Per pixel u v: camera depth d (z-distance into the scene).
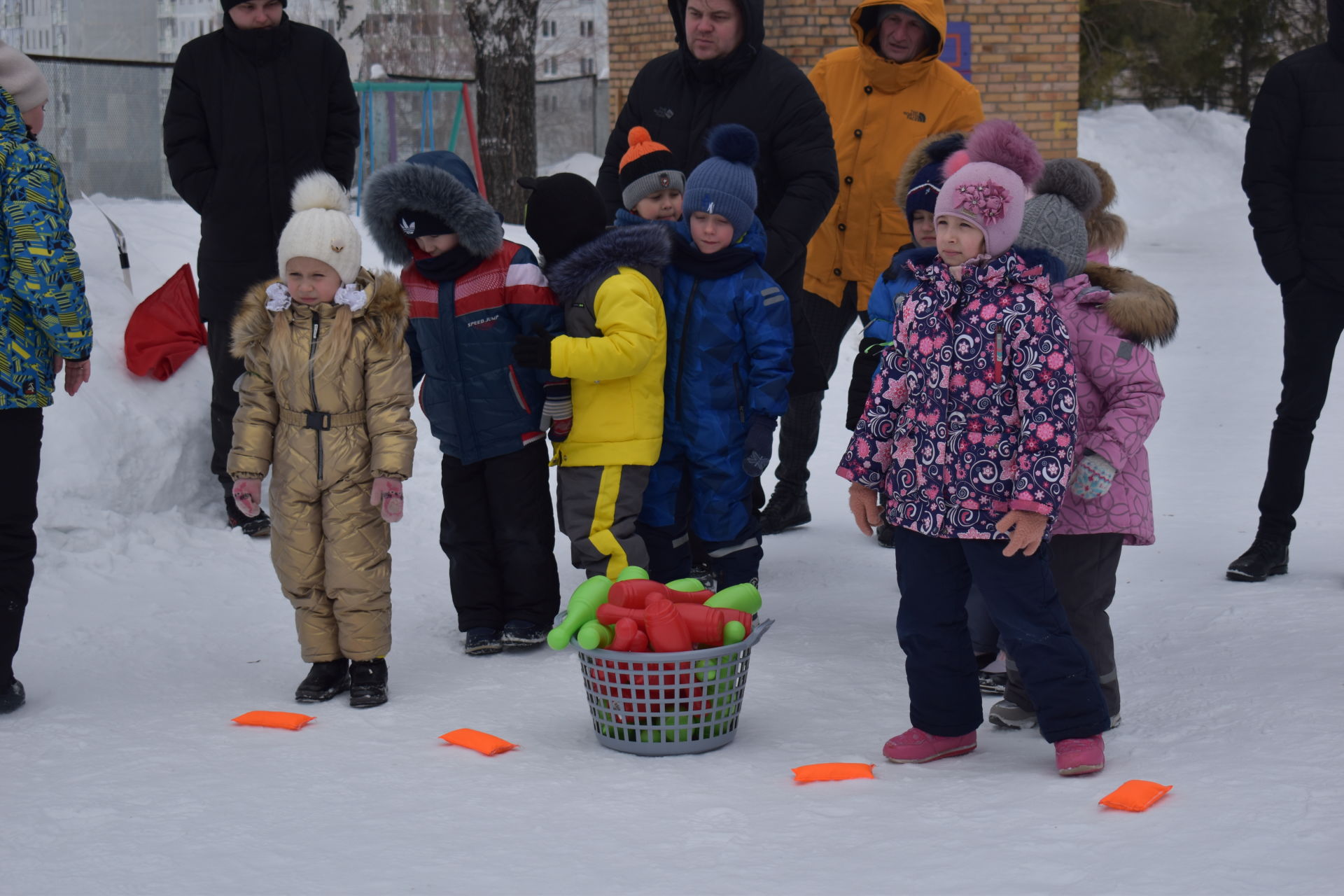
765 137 6.82
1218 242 25.80
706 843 3.66
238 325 5.24
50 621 6.22
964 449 4.17
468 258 5.71
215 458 7.75
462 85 20.47
